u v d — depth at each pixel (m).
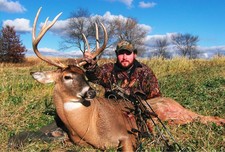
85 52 2.62
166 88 4.36
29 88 4.22
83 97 2.13
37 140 2.35
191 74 6.16
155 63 7.74
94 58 2.64
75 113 2.14
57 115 2.47
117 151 2.17
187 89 4.25
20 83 4.49
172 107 2.70
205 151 2.07
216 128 2.57
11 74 7.12
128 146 2.16
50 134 2.41
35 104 3.35
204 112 3.11
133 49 2.64
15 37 18.47
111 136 2.16
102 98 2.35
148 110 2.40
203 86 4.38
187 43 27.69
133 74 2.68
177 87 4.41
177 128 2.58
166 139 2.27
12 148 2.22
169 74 6.34
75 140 2.24
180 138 2.42
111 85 2.62
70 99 2.15
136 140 2.28
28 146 2.23
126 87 2.65
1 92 3.82
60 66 2.26
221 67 7.38
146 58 8.45
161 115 2.66
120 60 2.65
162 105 2.68
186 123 2.67
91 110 2.15
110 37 21.81
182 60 7.81
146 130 2.38
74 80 2.15
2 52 18.25
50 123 2.75
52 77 2.24
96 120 2.17
